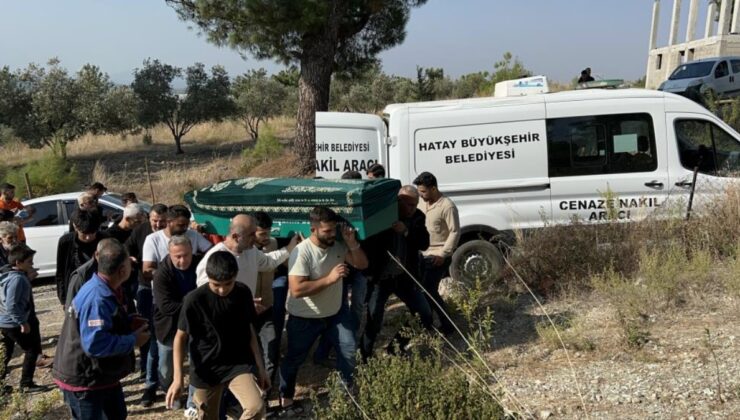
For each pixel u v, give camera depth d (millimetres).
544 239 7832
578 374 5422
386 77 35500
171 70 30750
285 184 6000
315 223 5164
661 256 7535
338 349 5375
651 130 8289
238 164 23625
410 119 8555
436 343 5289
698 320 6281
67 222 12062
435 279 6660
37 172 20500
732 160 8336
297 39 19141
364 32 21469
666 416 4586
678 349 5660
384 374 4016
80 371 4176
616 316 6508
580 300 7223
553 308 7121
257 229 5414
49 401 5371
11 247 6371
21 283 6281
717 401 4703
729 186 8094
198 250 5906
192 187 20391
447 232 6828
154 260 6023
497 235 8250
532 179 8352
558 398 5035
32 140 29141
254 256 5367
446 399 3791
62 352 4234
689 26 26688
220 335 4441
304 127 19812
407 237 6133
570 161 8336
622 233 7867
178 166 25297
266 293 5648
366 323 5957
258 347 4727
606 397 4973
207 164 25031
